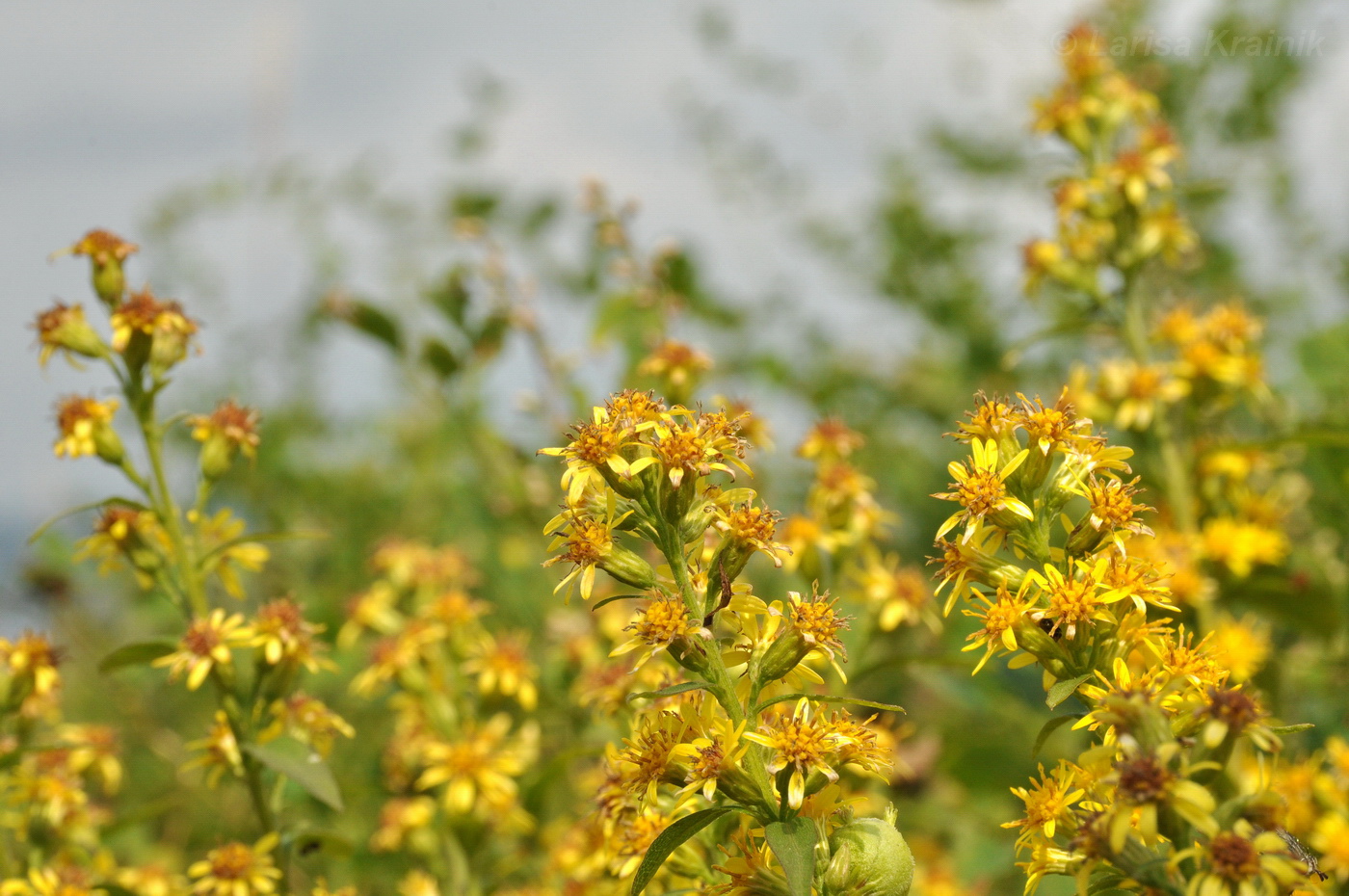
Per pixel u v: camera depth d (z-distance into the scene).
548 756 5.12
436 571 5.17
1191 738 1.82
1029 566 3.43
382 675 4.46
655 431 2.13
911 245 7.93
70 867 3.84
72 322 3.38
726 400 3.78
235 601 6.55
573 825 3.96
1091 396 4.68
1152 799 1.70
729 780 1.99
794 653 2.07
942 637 5.01
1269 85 6.73
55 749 3.46
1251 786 3.29
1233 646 4.18
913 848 4.92
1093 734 2.16
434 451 7.79
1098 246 4.62
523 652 4.48
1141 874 1.71
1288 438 4.33
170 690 6.77
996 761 5.02
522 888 4.39
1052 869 1.96
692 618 2.06
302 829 3.46
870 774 2.10
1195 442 4.72
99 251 3.38
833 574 3.86
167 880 4.14
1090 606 2.06
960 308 7.63
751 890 2.06
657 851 1.96
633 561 2.13
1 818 4.02
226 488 7.51
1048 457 2.21
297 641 3.40
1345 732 4.44
